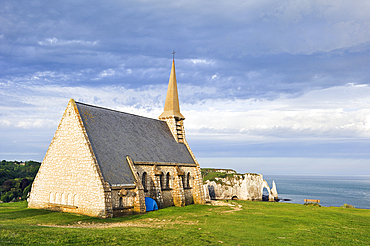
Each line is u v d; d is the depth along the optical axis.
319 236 35.38
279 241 31.83
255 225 40.62
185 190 65.88
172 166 61.66
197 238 30.69
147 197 51.62
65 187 45.12
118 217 42.34
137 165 51.19
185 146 74.38
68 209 44.16
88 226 34.81
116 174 44.81
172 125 73.31
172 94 75.81
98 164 43.00
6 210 46.56
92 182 41.88
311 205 76.75
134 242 26.92
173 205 60.62
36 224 35.31
